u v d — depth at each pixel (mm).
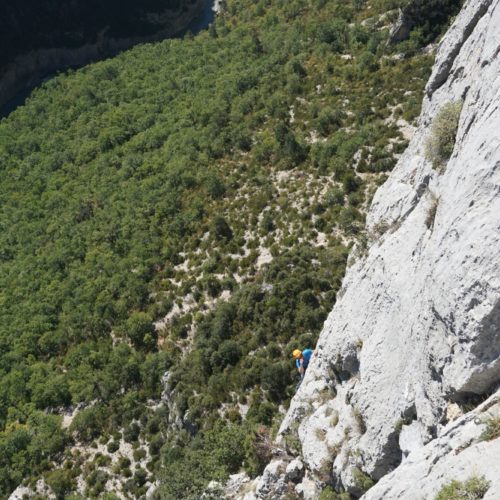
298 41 88000
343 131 62625
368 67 69562
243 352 45781
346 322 20484
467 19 20750
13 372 60656
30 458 51875
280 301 47125
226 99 84688
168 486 33062
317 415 21141
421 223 17766
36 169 92250
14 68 135625
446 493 11742
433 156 18125
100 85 107375
